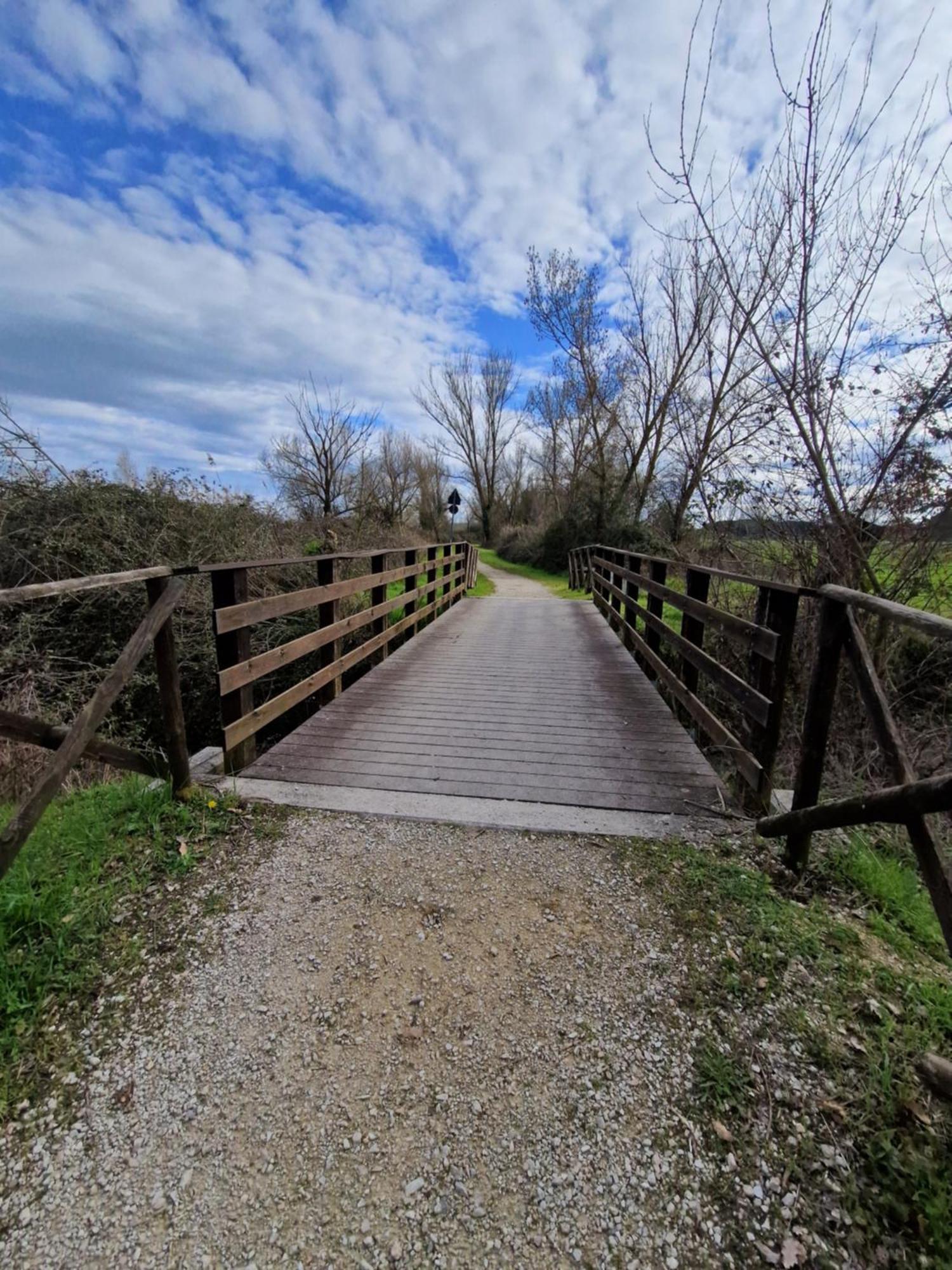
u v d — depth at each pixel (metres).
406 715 4.00
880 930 1.87
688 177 5.03
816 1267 1.09
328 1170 1.26
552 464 24.53
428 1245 1.14
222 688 2.81
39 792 1.80
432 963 1.79
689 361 12.09
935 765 3.96
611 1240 1.14
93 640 6.44
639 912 1.99
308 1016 1.62
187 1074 1.46
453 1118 1.36
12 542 6.44
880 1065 1.42
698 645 3.72
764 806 2.53
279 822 2.55
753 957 1.77
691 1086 1.42
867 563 4.70
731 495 6.00
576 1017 1.61
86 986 1.69
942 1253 1.09
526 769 3.10
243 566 2.92
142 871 2.18
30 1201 1.21
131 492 7.64
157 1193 1.22
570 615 9.25
